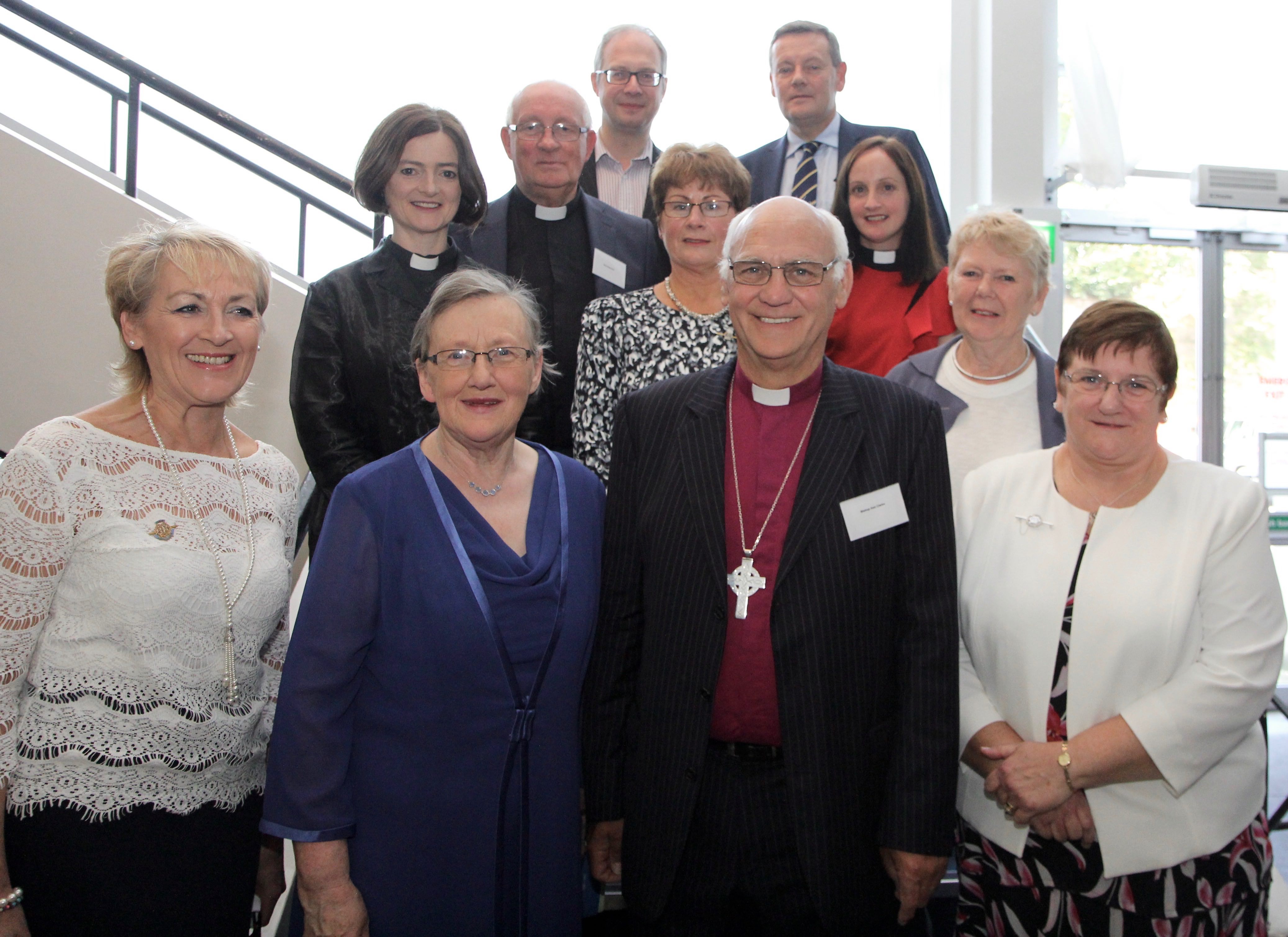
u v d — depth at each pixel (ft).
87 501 4.58
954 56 14.87
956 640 5.32
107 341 11.00
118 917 4.53
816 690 5.16
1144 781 5.29
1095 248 15.88
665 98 13.92
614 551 5.70
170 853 4.69
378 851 4.96
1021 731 5.56
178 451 5.06
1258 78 15.61
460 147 7.73
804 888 5.34
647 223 9.54
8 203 10.80
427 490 5.17
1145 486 5.62
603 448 7.41
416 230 7.66
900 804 5.20
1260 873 5.44
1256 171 15.25
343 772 4.96
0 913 4.38
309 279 13.80
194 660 4.75
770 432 5.65
